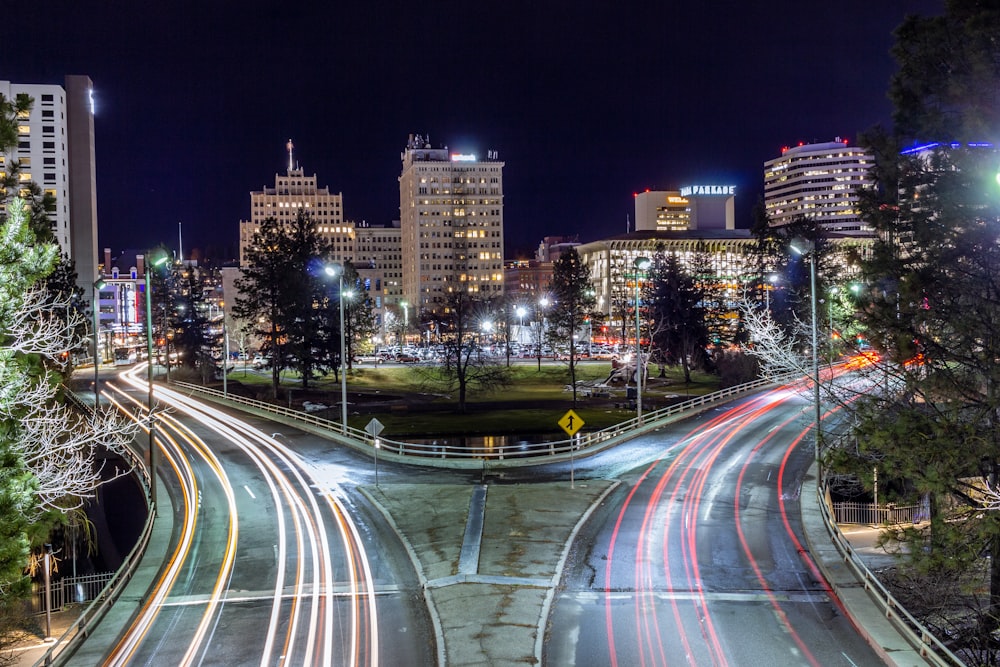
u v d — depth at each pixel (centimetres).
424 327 14538
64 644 1775
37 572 2716
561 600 1903
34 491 1370
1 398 1381
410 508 2861
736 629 1705
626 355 8456
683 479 3331
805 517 2684
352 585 2050
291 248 8025
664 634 1680
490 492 3102
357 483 3338
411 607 1880
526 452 3888
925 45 2217
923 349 2205
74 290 5928
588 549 2333
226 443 4472
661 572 2111
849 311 3591
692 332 8094
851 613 1769
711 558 2238
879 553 2712
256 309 8100
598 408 6488
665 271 8556
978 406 2123
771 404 5519
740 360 7381
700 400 5575
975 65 2036
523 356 12225
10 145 1605
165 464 3891
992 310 2123
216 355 11744
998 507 1884
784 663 1528
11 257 1388
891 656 1516
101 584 2811
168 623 1805
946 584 2108
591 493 3064
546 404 6844
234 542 2500
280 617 1825
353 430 4403
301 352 7650
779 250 7969
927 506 2867
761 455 3831
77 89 14338
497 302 14325
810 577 2067
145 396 7244
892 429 2105
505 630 1698
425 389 7994
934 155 2178
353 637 1692
